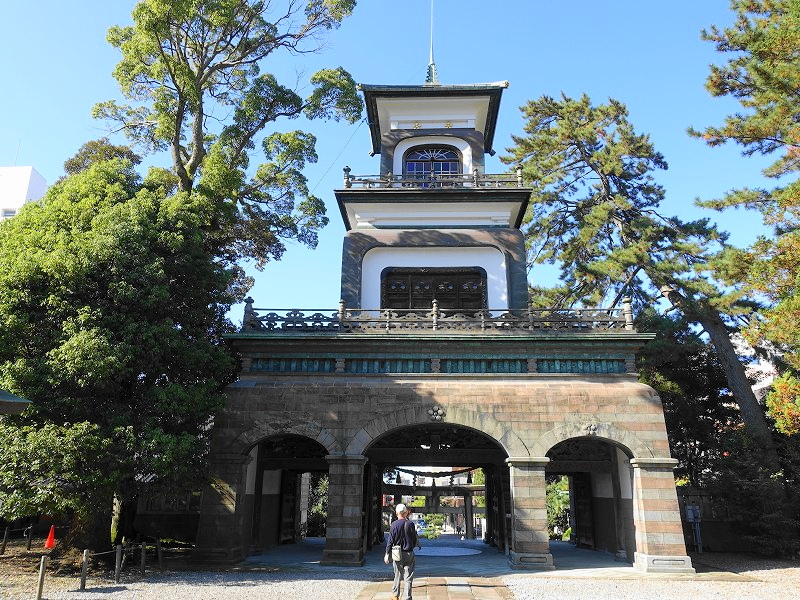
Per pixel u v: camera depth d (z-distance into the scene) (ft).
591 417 61.87
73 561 57.52
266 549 76.74
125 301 55.21
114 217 57.98
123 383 57.06
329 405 63.31
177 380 59.88
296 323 67.87
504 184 86.07
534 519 59.26
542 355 65.98
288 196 94.94
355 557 59.00
